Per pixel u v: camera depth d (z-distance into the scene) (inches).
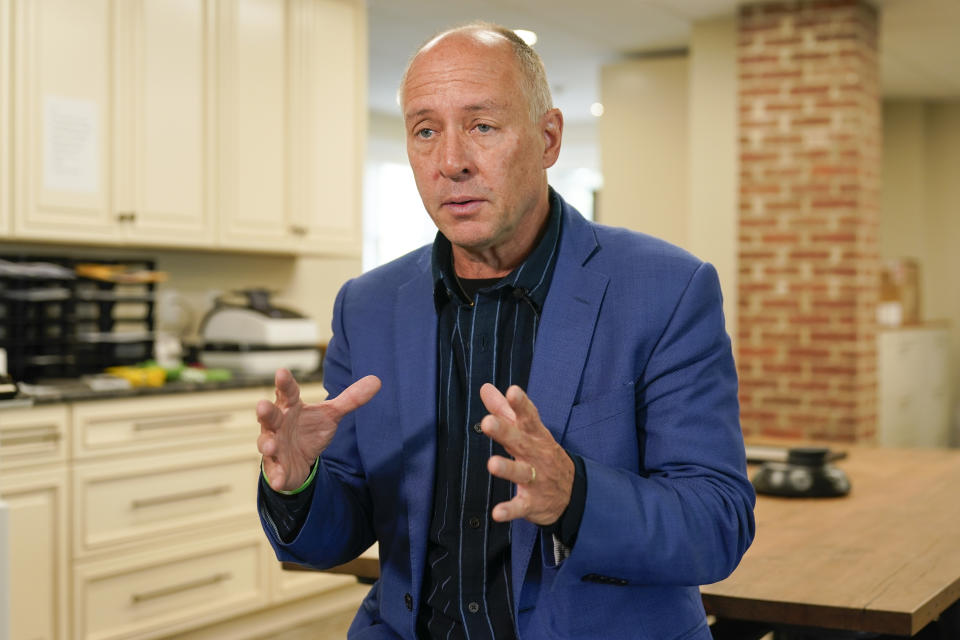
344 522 51.9
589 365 48.5
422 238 352.8
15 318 136.0
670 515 43.4
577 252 50.7
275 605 145.9
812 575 55.2
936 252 322.7
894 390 232.7
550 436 41.2
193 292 165.6
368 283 57.2
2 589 58.9
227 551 138.6
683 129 241.9
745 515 46.3
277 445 45.4
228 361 150.3
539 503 40.9
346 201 173.8
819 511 72.9
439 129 46.7
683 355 47.6
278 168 161.0
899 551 60.7
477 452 49.4
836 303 198.8
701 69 217.3
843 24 197.2
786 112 201.9
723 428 47.3
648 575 43.7
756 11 203.9
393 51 248.1
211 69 150.3
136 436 127.6
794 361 202.7
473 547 48.5
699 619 49.3
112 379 131.7
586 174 374.0
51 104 130.7
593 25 222.8
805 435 201.9
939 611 51.9
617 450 47.3
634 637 46.8
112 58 137.6
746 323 206.5
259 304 155.4
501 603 47.7
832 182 198.5
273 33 159.6
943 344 287.1
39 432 117.7
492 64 46.1
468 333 51.5
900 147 320.5
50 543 118.7
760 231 204.7
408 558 51.1
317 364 159.3
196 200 148.9
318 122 167.9
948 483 83.8
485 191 46.3
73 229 133.6
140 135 141.2
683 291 48.4
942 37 235.1
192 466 134.3
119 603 126.0
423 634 50.1
